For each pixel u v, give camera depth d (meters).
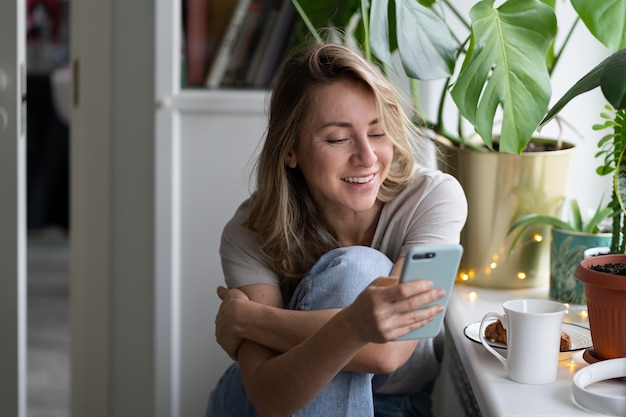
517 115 1.55
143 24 2.26
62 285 4.48
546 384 1.32
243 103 2.17
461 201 1.61
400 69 2.11
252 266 1.64
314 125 1.50
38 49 5.05
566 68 2.12
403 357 1.46
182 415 2.29
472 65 1.57
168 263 2.22
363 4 1.75
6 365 2.16
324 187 1.52
